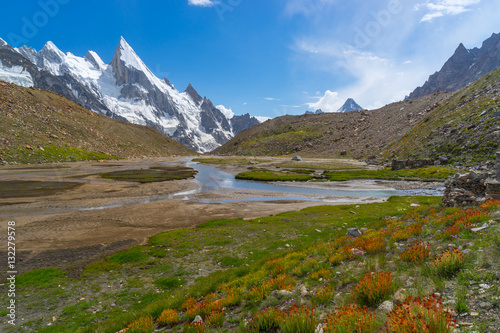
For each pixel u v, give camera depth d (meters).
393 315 5.67
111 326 11.46
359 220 32.00
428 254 9.97
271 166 138.12
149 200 51.81
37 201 48.25
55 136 174.62
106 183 73.00
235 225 33.41
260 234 28.62
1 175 84.94
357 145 189.38
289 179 85.31
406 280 8.39
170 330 10.09
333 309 7.77
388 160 120.50
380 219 31.16
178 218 38.31
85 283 18.14
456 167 72.56
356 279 9.80
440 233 12.59
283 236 27.38
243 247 24.39
